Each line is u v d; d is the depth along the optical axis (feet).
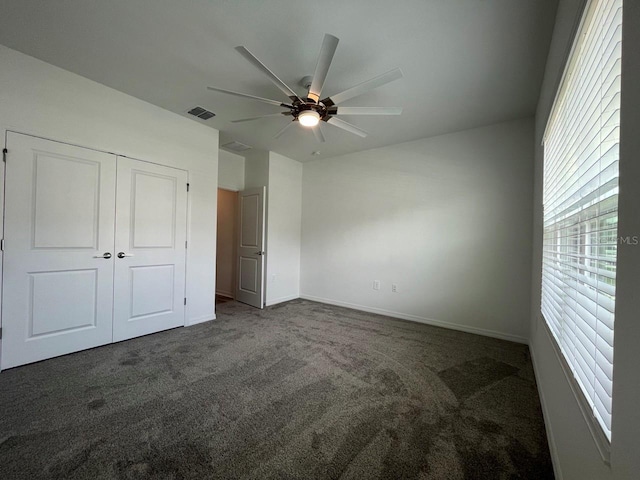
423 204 12.38
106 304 8.93
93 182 8.50
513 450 4.84
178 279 10.80
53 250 7.83
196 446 4.79
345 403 6.14
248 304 15.12
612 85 2.87
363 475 4.28
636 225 2.04
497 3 5.27
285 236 15.87
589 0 3.15
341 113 7.65
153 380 6.93
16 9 5.67
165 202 10.28
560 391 4.50
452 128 11.16
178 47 6.82
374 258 13.85
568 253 4.51
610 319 2.66
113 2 5.50
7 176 7.03
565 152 5.09
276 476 4.23
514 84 7.92
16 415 5.47
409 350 9.15
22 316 7.37
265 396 6.34
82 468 4.27
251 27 6.09
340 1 5.35
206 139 11.48
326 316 12.99
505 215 10.47
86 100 8.27
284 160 15.64
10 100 7.02
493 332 10.62
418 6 5.40
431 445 4.92
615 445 2.26
